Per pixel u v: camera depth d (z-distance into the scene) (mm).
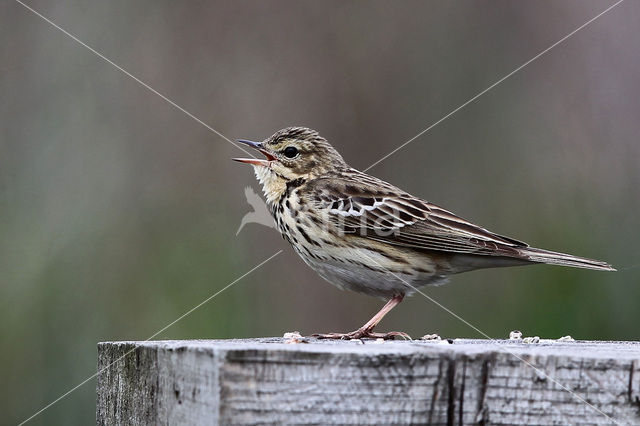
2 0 15539
